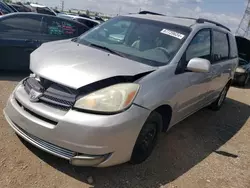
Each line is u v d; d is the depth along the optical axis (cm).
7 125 371
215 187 331
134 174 320
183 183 325
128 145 283
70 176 296
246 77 1007
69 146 263
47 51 325
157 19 421
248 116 652
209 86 471
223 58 534
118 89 272
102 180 299
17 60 619
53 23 672
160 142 410
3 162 297
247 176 371
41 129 271
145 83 296
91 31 425
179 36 386
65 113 266
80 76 271
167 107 343
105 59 315
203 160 389
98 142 260
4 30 605
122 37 392
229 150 438
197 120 545
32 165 301
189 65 355
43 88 284
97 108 262
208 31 452
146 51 359
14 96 312
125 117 269
